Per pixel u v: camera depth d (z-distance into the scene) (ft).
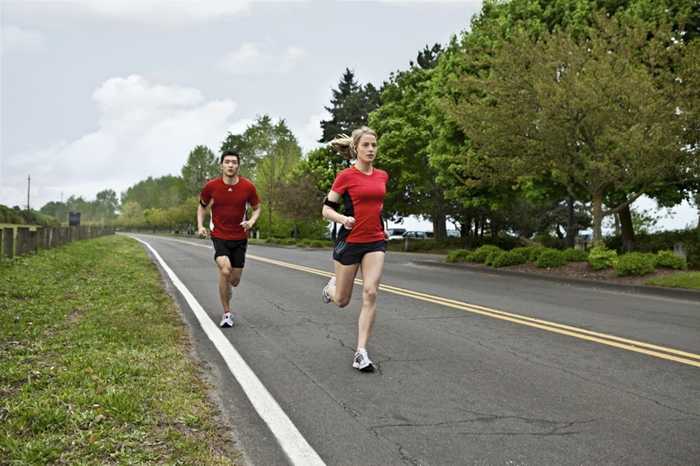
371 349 18.98
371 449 10.68
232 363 16.85
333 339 20.47
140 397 12.59
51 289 29.37
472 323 23.94
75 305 24.94
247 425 11.81
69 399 12.20
